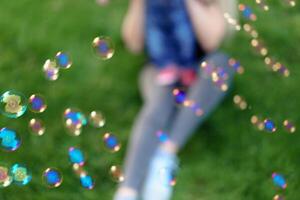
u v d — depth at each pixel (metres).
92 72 2.77
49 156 2.38
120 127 2.54
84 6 3.14
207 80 2.36
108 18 3.08
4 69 2.76
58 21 3.04
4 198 2.23
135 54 2.84
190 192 2.31
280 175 2.34
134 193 2.14
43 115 2.54
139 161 2.18
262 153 2.42
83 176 2.20
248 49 2.90
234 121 2.55
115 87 2.71
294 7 3.19
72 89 2.68
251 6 3.14
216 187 2.32
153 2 2.42
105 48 1.87
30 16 3.06
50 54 2.85
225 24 2.47
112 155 2.41
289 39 3.00
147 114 2.29
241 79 2.73
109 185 2.32
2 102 1.66
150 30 2.45
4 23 3.00
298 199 2.25
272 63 2.84
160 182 2.13
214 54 2.43
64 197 2.26
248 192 2.30
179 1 2.41
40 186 2.28
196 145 2.45
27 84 2.68
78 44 2.92
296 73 2.81
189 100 2.35
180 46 2.43
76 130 1.93
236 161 2.41
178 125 2.30
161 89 2.36
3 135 1.78
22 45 2.89
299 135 2.50
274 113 2.59
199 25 2.41
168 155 2.23
